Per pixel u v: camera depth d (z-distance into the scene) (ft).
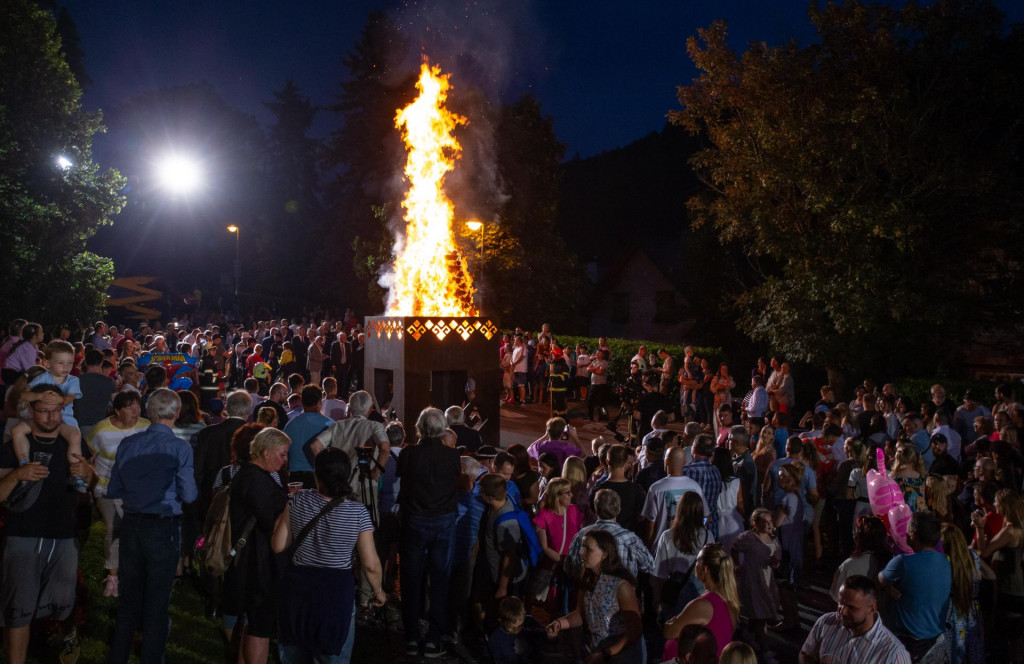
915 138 64.64
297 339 78.07
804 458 30.58
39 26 85.51
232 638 20.17
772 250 69.26
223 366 74.64
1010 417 37.45
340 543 16.84
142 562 18.97
